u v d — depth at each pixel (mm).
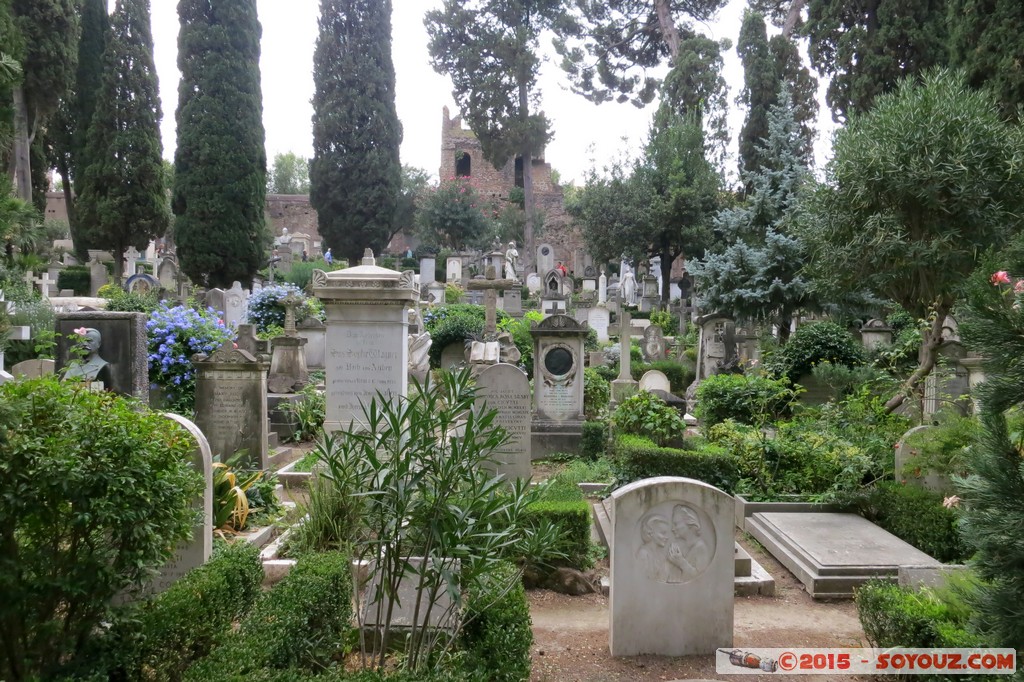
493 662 4367
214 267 30031
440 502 3842
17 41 4277
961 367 12086
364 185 37875
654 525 5270
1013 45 15242
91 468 3844
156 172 31719
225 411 9539
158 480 4105
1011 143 10000
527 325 23594
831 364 14656
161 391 12289
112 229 31203
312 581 4555
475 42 39094
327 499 6730
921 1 22750
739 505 8672
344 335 8852
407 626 4812
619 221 33875
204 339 12672
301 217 58375
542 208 55375
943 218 10328
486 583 4641
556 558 6742
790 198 20891
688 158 33656
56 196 52594
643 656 5273
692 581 5266
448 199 48188
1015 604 3512
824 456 8984
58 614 4137
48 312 13750
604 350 23047
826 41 26000
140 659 4102
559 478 9352
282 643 3982
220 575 4871
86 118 32312
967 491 3773
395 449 3955
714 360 18953
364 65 37656
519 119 40000
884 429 9883
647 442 9305
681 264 42031
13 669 3818
